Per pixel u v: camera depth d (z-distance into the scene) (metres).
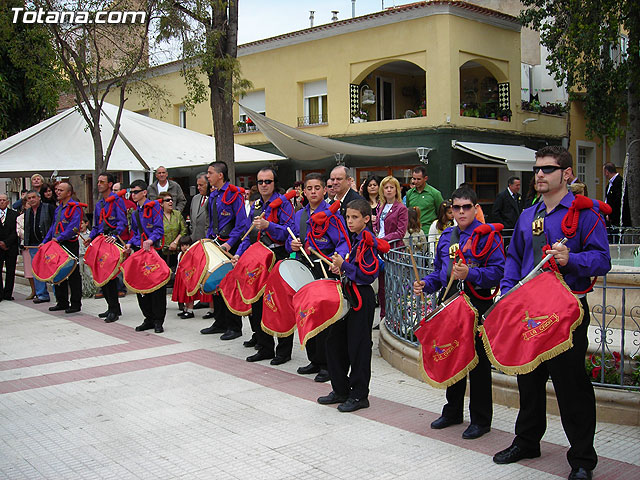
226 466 4.57
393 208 8.95
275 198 7.49
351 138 19.75
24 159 14.38
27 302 12.12
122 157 15.22
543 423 4.54
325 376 6.68
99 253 9.87
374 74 20.86
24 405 6.05
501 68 19.62
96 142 13.59
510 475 4.34
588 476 4.18
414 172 10.49
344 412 5.68
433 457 4.66
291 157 19.12
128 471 4.53
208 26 13.97
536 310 4.21
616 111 17.58
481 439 5.00
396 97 21.61
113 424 5.49
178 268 9.20
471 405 5.07
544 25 18.22
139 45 14.62
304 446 4.91
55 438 5.20
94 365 7.45
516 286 4.36
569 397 4.23
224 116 14.09
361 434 5.14
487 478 4.30
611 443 4.84
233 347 8.27
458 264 4.76
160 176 12.53
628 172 17.02
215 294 8.87
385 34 18.97
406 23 18.55
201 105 24.02
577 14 16.27
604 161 24.58
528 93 22.20
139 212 9.52
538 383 4.49
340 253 5.82
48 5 13.20
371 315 5.79
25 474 4.51
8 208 12.39
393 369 7.11
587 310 4.30
